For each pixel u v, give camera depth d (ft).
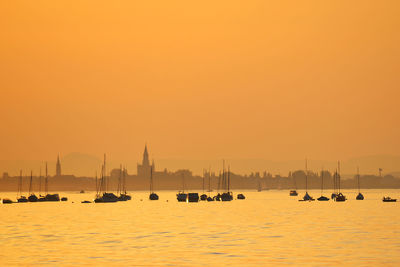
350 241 623.36
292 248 562.66
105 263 470.80
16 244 609.01
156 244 603.26
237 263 468.34
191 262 474.08
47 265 460.96
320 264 461.78
